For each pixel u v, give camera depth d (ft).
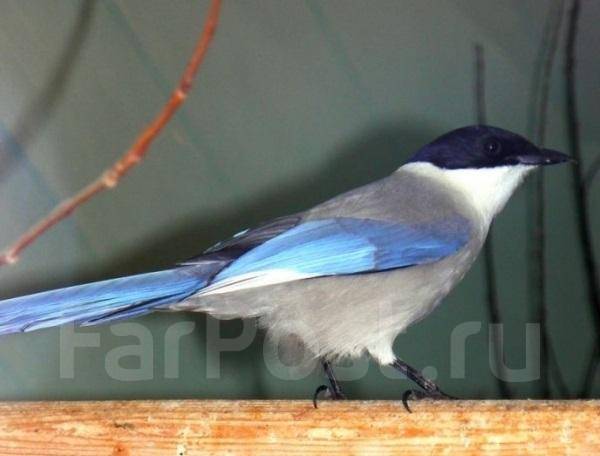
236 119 16.31
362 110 16.70
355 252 12.94
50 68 15.64
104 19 15.85
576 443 10.43
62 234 15.55
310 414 10.73
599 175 17.07
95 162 15.64
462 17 16.97
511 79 17.07
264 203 16.17
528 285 16.99
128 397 15.71
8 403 11.26
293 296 12.76
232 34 16.31
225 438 10.71
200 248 15.88
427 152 14.66
